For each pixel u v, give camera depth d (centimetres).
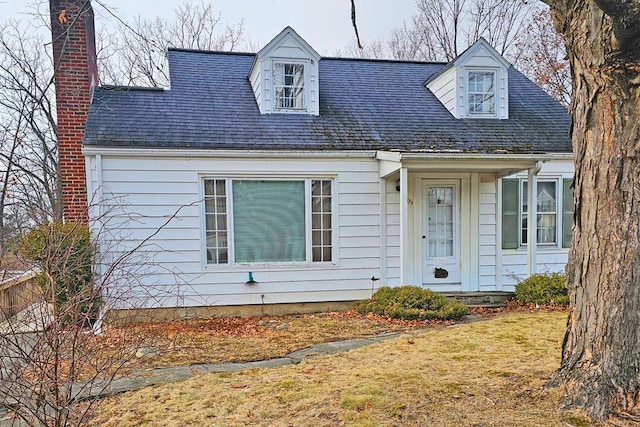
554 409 275
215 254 775
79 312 315
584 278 289
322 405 323
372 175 824
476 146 843
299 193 802
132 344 443
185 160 752
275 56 856
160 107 823
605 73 255
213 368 464
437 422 276
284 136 803
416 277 867
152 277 742
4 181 506
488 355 423
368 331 637
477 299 842
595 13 254
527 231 866
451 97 951
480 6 1491
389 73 1094
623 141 259
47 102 1424
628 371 256
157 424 315
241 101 884
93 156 715
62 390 339
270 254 795
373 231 828
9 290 433
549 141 884
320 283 809
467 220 884
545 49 1662
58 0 820
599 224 276
